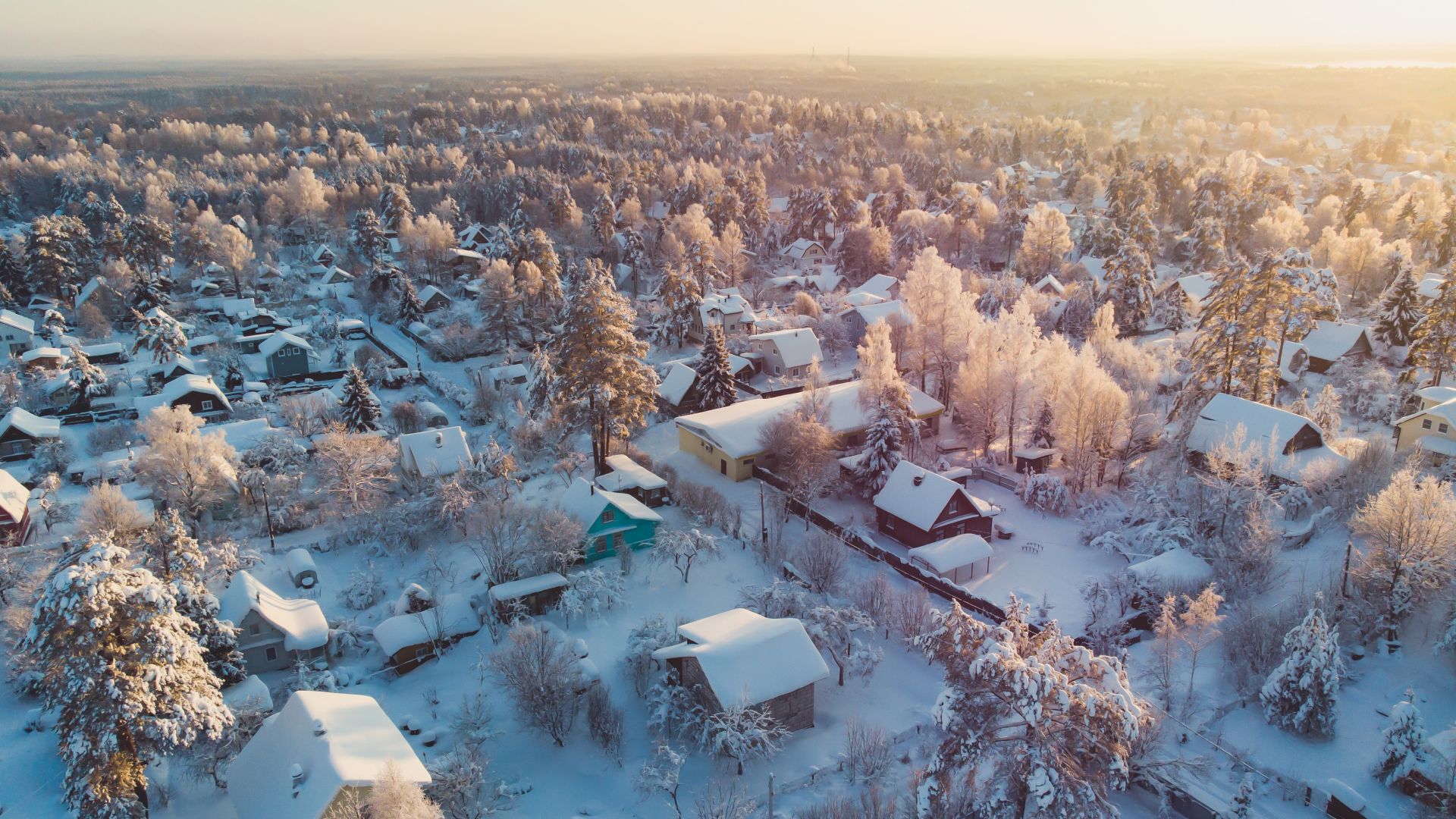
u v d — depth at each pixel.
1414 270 86.81
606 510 51.84
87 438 74.75
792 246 141.38
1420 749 34.47
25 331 94.00
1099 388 60.31
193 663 33.94
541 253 117.50
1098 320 82.81
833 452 63.84
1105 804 27.38
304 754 31.12
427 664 43.69
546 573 48.75
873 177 187.62
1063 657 29.34
